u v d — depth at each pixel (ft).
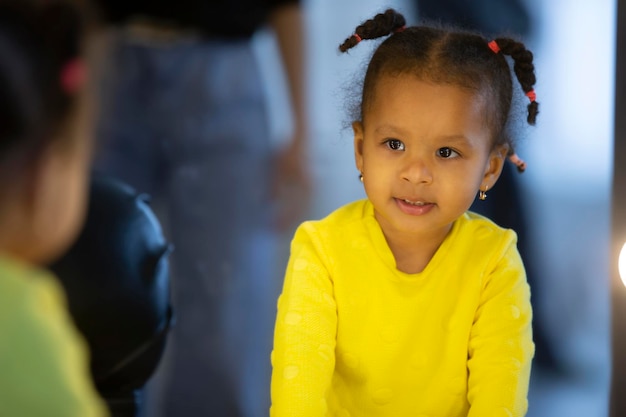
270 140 8.98
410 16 10.36
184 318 9.20
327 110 13.15
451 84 5.17
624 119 5.41
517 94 5.60
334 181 12.84
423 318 5.43
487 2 10.25
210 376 9.39
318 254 5.45
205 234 8.91
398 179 5.21
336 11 14.30
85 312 4.63
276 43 9.42
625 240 5.42
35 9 2.97
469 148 5.21
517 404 5.26
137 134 8.41
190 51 8.39
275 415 5.14
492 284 5.44
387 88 5.24
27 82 2.90
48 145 2.98
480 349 5.38
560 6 15.44
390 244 5.45
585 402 9.68
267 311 9.57
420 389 5.49
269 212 9.36
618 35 5.38
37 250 3.10
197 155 8.67
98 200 4.81
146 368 4.98
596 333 10.94
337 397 5.55
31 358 2.93
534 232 11.07
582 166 14.05
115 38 8.22
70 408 2.95
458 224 5.50
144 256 4.81
